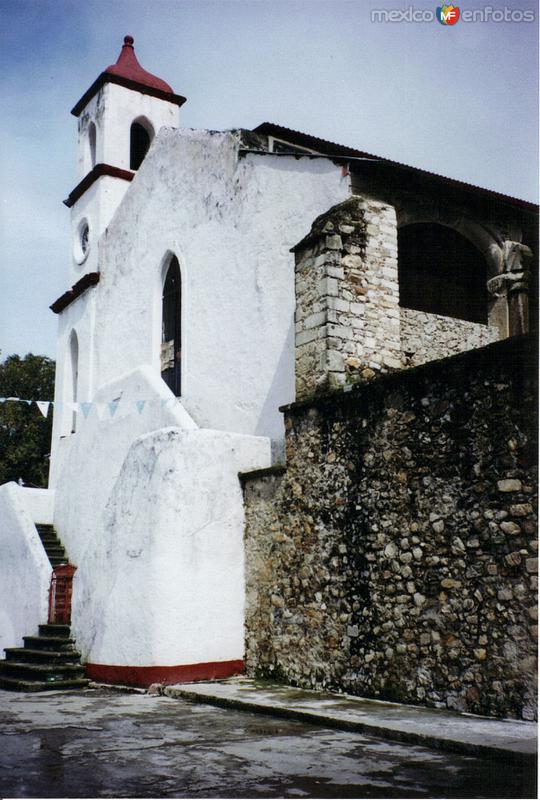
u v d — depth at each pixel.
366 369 10.22
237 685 9.52
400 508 8.47
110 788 5.13
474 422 7.79
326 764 5.73
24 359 29.28
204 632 10.06
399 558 8.39
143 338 15.41
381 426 8.84
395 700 8.18
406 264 13.99
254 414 12.06
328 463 9.49
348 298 10.25
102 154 18.42
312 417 9.83
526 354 7.36
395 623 8.33
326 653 9.12
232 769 5.60
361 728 6.88
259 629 10.20
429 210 12.73
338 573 9.13
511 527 7.31
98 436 14.16
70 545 14.63
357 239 10.52
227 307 13.02
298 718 7.53
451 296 14.39
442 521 7.98
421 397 8.40
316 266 10.32
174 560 9.98
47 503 15.81
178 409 11.87
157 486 10.12
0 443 27.55
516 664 7.10
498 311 13.18
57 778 5.39
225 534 10.48
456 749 6.07
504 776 5.35
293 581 9.77
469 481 7.77
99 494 13.76
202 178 14.14
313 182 12.02
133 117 18.86
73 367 18.59
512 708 7.06
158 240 15.30
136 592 10.00
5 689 10.33
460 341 12.30
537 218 13.70
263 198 12.62
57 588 12.49
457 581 7.75
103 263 17.52
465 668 7.54
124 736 6.82
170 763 5.80
